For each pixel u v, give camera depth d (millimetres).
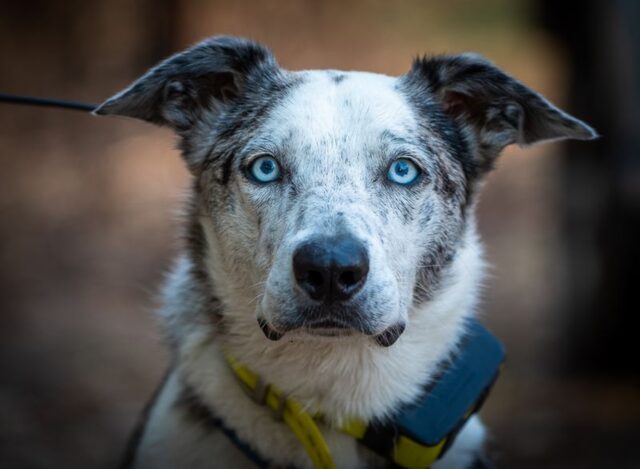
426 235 3436
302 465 3396
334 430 3434
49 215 11180
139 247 10727
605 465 6375
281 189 3316
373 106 3432
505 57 17500
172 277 3838
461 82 3756
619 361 8039
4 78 12820
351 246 2984
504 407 7422
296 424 3336
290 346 3334
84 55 13234
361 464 3469
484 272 3820
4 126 12469
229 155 3506
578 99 7871
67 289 9633
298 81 3602
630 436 6781
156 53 13320
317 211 3111
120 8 13164
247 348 3398
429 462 3410
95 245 10641
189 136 3770
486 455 3859
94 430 6797
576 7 7691
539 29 8086
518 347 8617
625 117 7867
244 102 3668
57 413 7051
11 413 6922
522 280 10117
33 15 13086
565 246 8164
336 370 3354
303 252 2977
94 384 7609
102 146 12586
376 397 3391
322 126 3348
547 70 16391
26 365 7855
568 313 8164
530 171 13812
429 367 3484
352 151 3322
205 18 13562
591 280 8031
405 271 3328
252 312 3373
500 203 12703
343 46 15266
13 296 9367
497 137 3803
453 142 3674
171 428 3561
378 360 3373
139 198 11766
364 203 3207
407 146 3393
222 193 3479
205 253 3559
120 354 8219
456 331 3566
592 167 7934
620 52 7766
